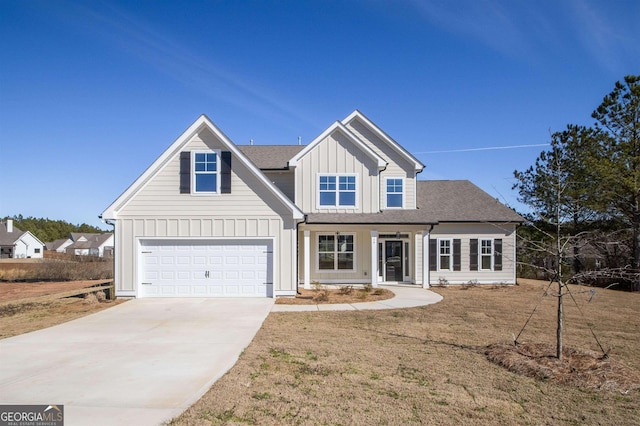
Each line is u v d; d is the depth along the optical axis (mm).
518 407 5613
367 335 9758
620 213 22109
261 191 16078
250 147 23328
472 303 14805
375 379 6629
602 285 22906
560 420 5230
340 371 7008
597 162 21094
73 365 7328
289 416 5141
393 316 12219
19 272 29094
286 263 16000
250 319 11742
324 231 20766
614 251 21891
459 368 7266
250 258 16016
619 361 7828
